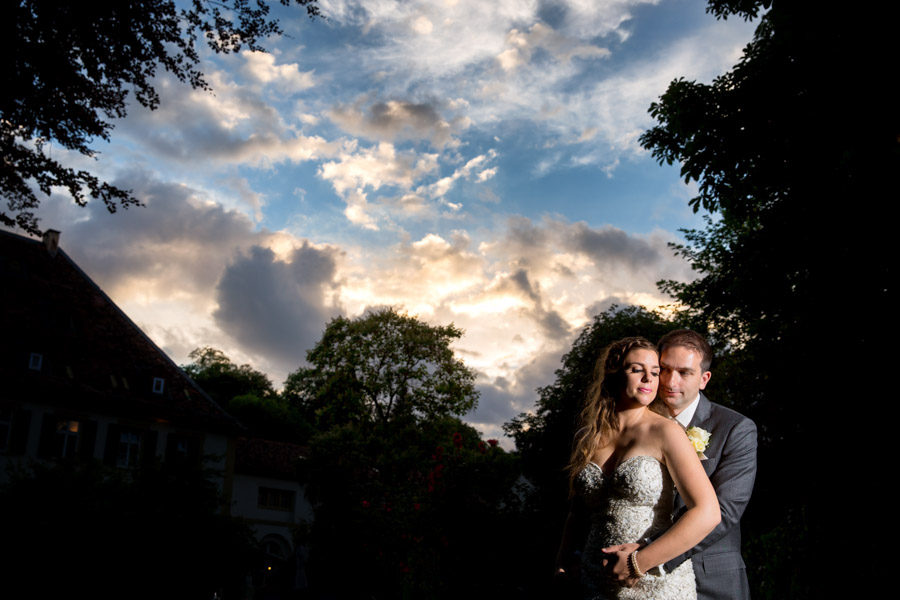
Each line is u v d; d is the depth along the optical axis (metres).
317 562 23.25
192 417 27.92
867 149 9.84
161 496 13.16
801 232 11.72
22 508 11.91
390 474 34.81
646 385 3.40
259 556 14.41
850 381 10.45
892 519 9.73
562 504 15.27
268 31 12.90
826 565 10.39
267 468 35.72
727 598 3.60
